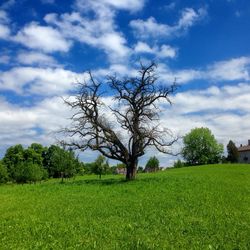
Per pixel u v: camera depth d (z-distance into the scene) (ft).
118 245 55.21
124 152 186.50
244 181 168.86
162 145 185.78
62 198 119.14
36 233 65.31
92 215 83.46
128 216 81.05
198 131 511.81
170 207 93.35
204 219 75.56
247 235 60.23
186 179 175.83
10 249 54.19
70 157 240.32
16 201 118.21
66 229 67.82
